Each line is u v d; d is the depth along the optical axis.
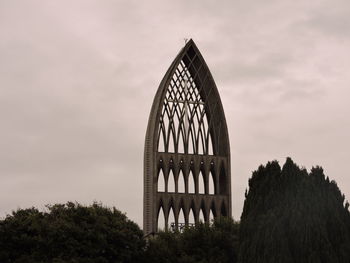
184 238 105.44
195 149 127.19
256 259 77.75
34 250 92.69
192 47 129.62
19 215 98.38
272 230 76.94
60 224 94.31
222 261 102.00
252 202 82.81
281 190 81.75
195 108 129.25
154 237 112.00
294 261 75.94
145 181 123.69
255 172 84.38
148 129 125.62
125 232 98.06
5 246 92.94
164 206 122.12
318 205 77.44
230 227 107.56
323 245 75.12
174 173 124.25
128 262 97.19
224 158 128.88
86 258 91.88
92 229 95.50
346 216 79.44
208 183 126.88
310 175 80.19
